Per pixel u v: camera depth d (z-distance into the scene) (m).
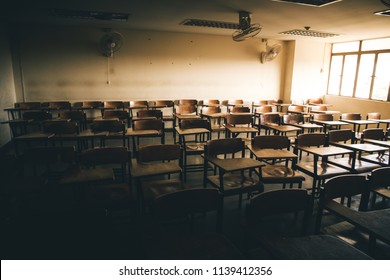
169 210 1.79
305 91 9.27
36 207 2.52
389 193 2.63
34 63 6.88
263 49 8.79
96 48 7.22
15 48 6.69
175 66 7.95
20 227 1.49
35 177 2.61
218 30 7.40
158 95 7.96
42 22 6.52
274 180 3.00
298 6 4.73
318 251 1.54
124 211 3.00
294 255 1.50
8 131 6.33
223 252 1.62
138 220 2.50
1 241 1.47
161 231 1.78
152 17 5.81
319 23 6.07
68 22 6.48
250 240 2.41
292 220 2.92
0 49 6.02
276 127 4.84
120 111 5.69
